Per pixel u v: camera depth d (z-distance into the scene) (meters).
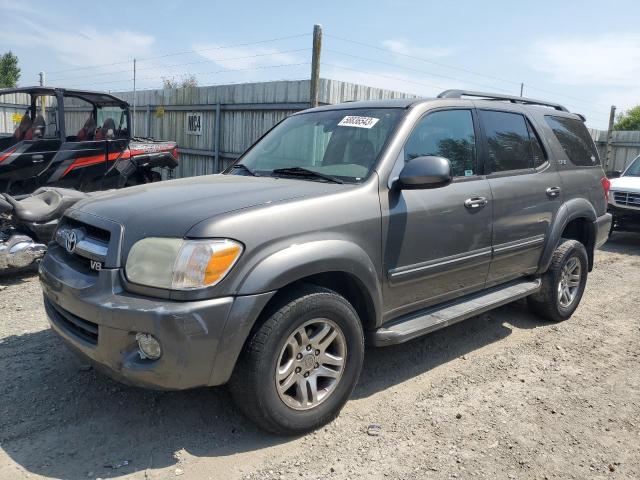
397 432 3.30
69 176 8.59
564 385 4.03
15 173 7.91
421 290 3.84
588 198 5.54
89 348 2.93
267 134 4.70
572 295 5.50
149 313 2.66
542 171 4.94
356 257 3.26
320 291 3.15
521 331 5.14
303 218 3.08
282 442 3.14
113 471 2.82
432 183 3.40
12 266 5.81
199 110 13.25
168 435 3.16
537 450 3.17
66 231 3.38
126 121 9.52
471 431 3.35
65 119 8.47
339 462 2.98
